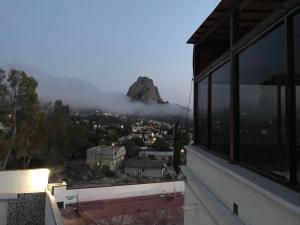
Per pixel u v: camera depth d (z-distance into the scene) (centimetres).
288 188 278
